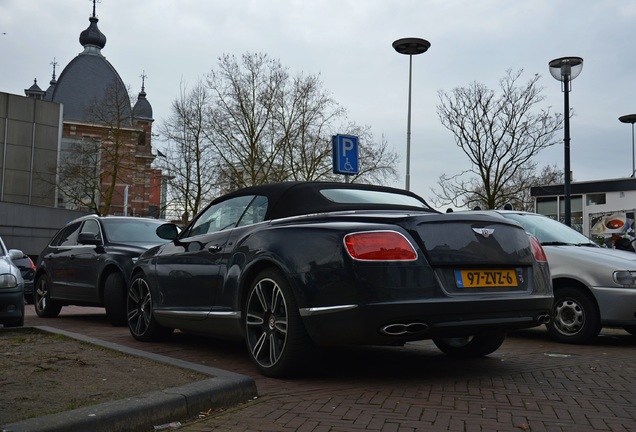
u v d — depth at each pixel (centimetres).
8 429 313
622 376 541
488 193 2595
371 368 565
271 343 518
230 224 610
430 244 471
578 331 771
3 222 3147
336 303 462
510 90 2577
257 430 371
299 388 480
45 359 542
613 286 748
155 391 408
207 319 599
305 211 553
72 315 1157
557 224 907
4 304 817
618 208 2866
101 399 396
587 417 403
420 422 387
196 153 4566
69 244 1080
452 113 2608
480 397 453
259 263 528
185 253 645
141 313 736
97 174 4847
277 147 4594
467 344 619
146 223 1062
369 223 479
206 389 413
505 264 502
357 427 377
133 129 5000
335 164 1174
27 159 5212
